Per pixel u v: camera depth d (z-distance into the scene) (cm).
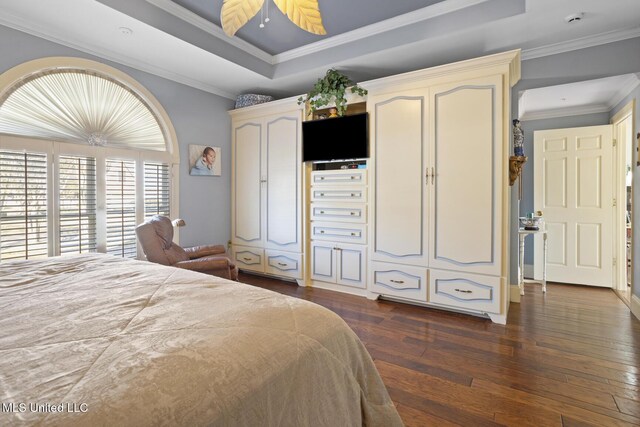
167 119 360
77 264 169
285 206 397
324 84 343
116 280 139
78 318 97
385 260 331
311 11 149
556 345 237
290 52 361
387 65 339
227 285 133
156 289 126
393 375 198
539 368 205
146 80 341
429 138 304
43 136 276
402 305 324
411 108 312
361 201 346
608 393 179
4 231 253
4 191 253
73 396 60
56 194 280
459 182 291
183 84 378
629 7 233
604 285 392
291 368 83
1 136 249
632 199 313
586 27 261
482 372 201
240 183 433
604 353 225
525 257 448
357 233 350
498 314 278
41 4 234
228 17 148
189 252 327
